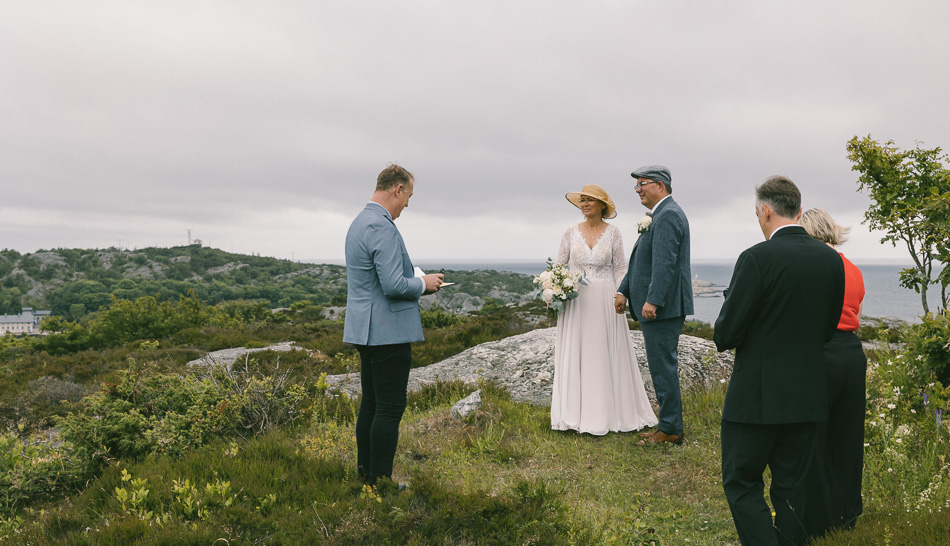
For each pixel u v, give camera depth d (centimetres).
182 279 16538
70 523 321
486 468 437
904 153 801
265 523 296
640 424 529
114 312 1938
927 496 293
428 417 573
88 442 460
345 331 348
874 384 465
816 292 249
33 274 16975
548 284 527
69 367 1212
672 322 469
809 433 253
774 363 252
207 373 613
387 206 357
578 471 427
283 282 15138
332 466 395
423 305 7500
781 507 256
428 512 293
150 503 333
